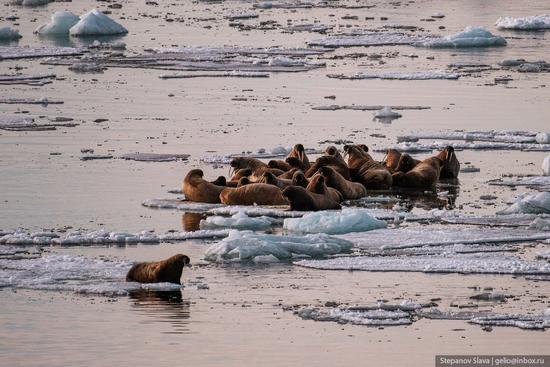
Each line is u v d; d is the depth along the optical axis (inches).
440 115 5078.7
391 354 2237.9
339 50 7229.3
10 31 7839.6
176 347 2278.5
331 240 2967.5
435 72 6225.4
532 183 3791.8
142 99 5462.6
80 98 5477.4
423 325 2393.0
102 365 2186.3
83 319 2428.6
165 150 4303.6
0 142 4429.1
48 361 2207.2
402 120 4960.6
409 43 7485.2
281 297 2571.4
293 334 2345.0
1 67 6481.3
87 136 4562.0
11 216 3302.2
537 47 7362.2
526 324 2378.2
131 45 7426.2
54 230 3144.7
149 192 3624.5
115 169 3966.5
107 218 3289.9
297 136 4598.9
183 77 6117.1
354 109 5221.5
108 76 6166.3
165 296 2578.7
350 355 2235.5
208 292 2603.3
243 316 2447.1
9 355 2235.5
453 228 3176.7
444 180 3870.6
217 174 3887.8
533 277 2711.6
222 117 5012.3
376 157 4173.2
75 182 3759.8
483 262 2795.3
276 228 3181.6
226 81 6003.9
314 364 2193.7
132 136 4576.8
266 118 4987.7
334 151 3752.5
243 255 2856.8
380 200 3553.2
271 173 3506.4
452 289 2615.7
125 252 2928.2
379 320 2410.2
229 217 3257.9
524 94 5605.3
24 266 2768.2
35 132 4643.2
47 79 6053.2
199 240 3051.2
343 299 2554.1
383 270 2758.4
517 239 3031.5
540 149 4362.7
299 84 5910.4
